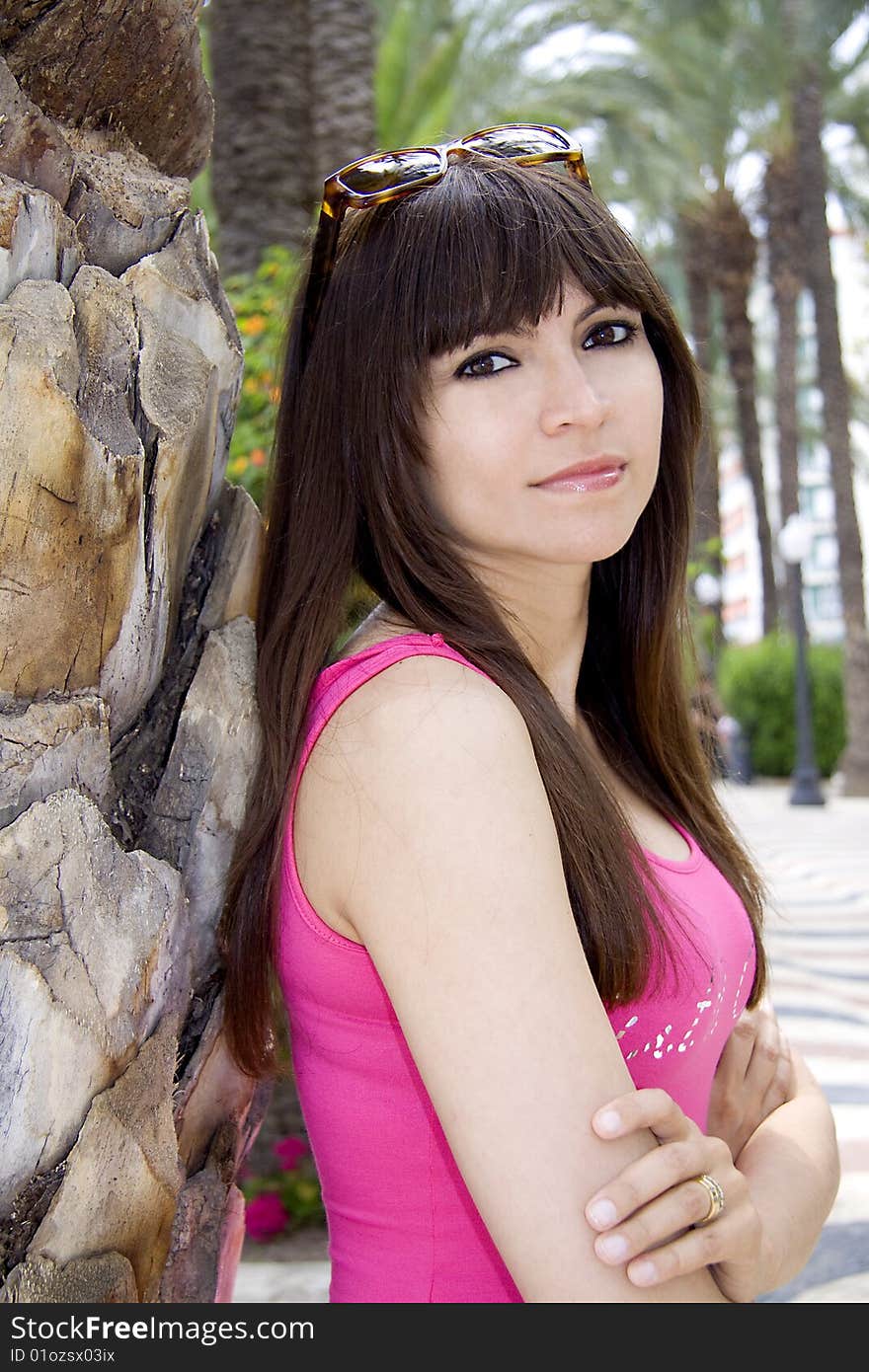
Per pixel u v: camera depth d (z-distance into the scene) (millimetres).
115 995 854
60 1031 814
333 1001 1000
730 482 38219
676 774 1422
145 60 980
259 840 1016
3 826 807
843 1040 4969
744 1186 887
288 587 1136
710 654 3943
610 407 1117
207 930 1032
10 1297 802
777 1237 1167
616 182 15930
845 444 18109
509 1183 823
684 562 1452
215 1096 1062
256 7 4809
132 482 868
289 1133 3328
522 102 10391
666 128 15406
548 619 1265
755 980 1417
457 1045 850
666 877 1178
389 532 1125
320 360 1193
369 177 1145
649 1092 848
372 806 926
